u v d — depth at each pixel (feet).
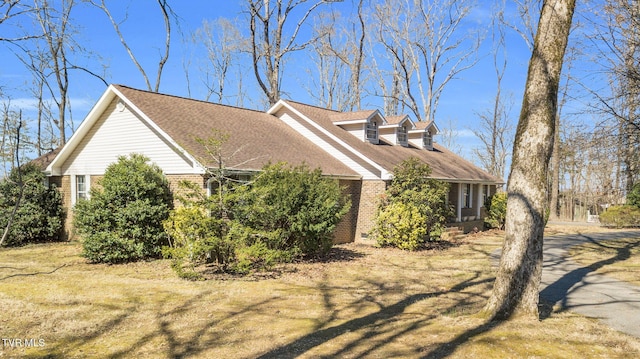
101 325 22.39
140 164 44.09
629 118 41.81
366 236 58.23
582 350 17.61
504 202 81.66
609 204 116.37
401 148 76.23
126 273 36.94
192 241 35.65
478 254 49.65
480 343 18.15
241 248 35.99
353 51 116.37
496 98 136.98
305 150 59.98
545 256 47.62
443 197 58.95
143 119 48.55
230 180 38.45
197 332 21.29
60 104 87.81
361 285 32.86
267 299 28.22
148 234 42.01
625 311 24.76
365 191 59.16
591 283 33.09
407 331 20.76
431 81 113.80
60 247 52.95
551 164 134.82
